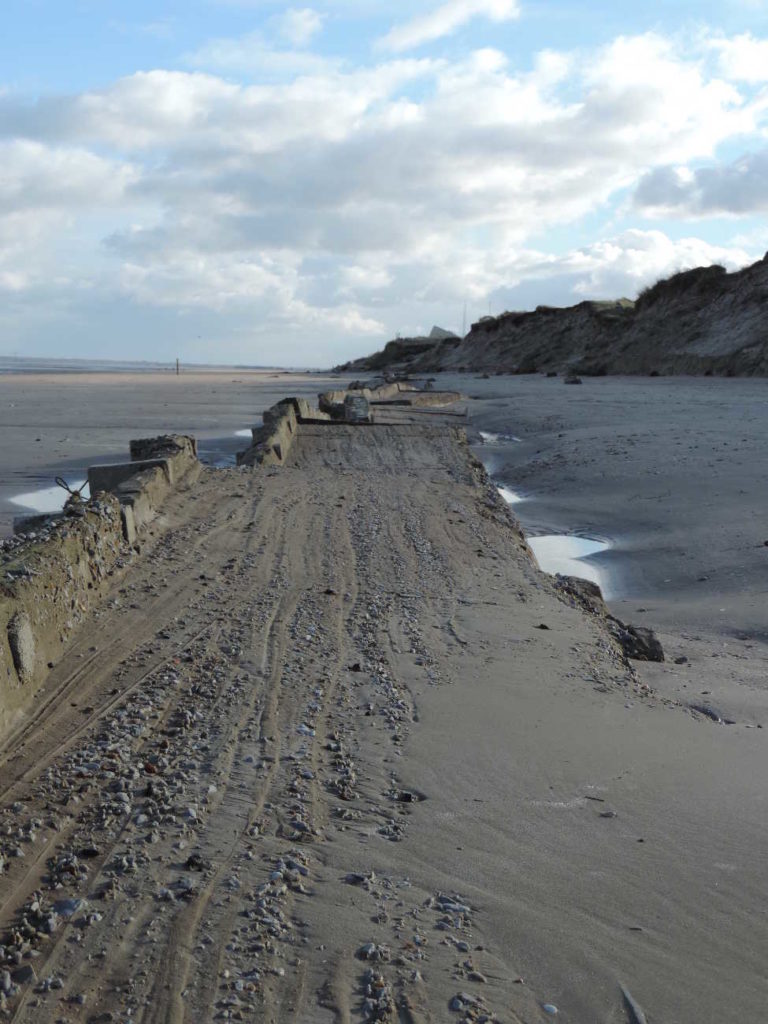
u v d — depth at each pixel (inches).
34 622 266.2
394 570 438.3
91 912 156.6
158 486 544.7
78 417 1509.6
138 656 293.4
